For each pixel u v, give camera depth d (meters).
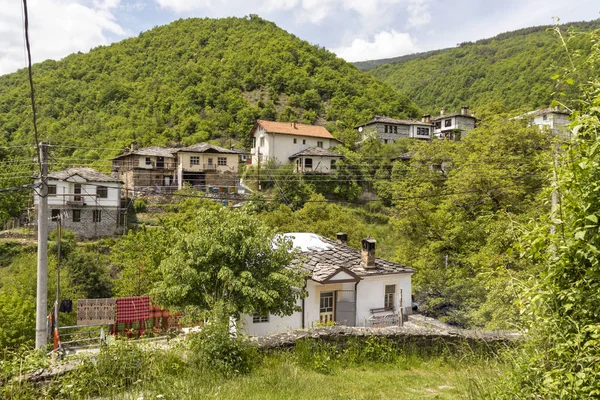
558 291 3.90
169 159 48.88
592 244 3.61
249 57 93.81
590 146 3.67
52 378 6.25
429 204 22.69
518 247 4.37
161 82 84.94
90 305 17.45
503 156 21.45
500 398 4.30
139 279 22.50
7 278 27.28
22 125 54.00
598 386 3.26
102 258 31.28
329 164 47.66
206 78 85.19
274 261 11.73
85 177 38.47
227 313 10.04
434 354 9.05
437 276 17.61
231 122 72.31
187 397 5.71
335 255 17.42
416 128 62.19
